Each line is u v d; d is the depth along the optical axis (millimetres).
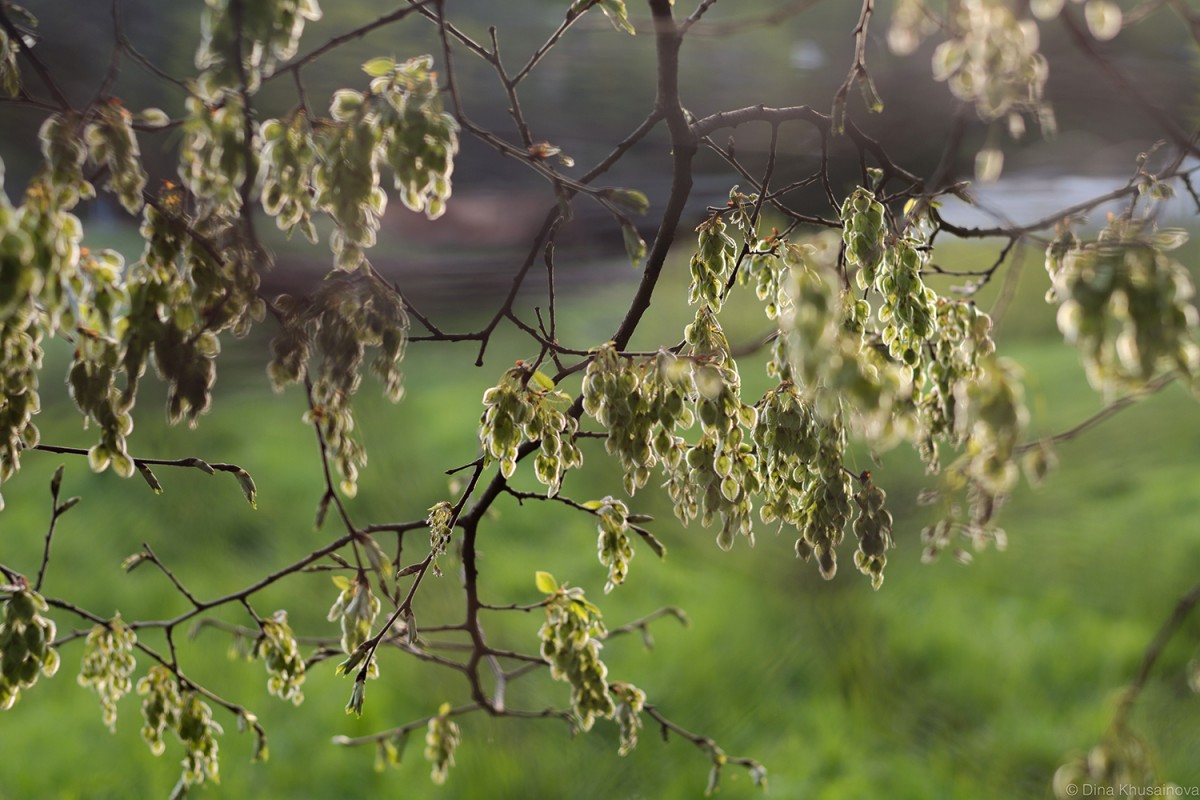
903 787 4750
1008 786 4664
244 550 6594
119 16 1284
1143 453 6812
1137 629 5535
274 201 1372
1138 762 2230
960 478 1976
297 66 1343
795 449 1622
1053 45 2469
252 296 1438
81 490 7520
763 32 4051
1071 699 5188
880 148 1957
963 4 1608
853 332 1621
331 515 6699
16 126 2506
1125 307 1208
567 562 6688
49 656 1751
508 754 4801
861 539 1728
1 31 1319
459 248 7066
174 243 1381
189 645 6000
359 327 1454
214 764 2238
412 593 1817
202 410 1420
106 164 1342
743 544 6195
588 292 8555
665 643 5859
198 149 1320
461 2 4535
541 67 4617
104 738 5430
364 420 6215
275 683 2174
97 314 1420
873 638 5648
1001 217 1845
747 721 5289
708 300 1740
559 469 1623
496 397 1573
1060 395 7801
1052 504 6527
